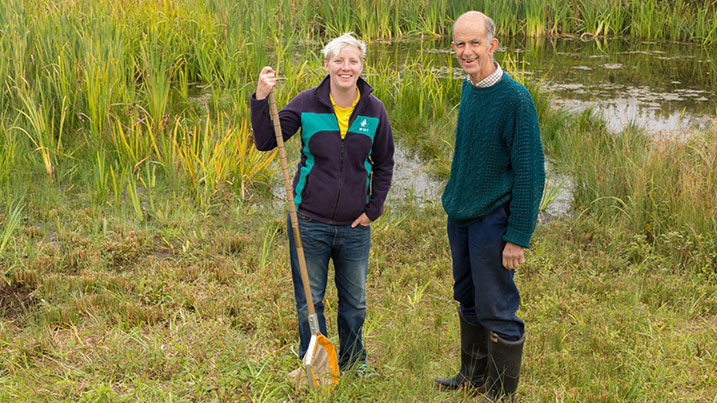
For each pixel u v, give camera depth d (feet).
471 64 10.26
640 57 42.88
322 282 11.81
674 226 18.39
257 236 18.39
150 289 15.17
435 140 26.17
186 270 16.30
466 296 11.84
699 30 48.49
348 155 10.98
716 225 17.74
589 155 22.63
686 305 15.20
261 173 22.38
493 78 10.33
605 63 40.91
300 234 11.39
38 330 13.47
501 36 49.49
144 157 22.85
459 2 49.70
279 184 22.84
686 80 36.86
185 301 14.88
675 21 49.34
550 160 25.32
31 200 19.66
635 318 14.51
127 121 24.76
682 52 44.70
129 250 17.25
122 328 13.74
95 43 27.17
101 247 17.16
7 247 16.87
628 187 20.42
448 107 29.86
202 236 18.21
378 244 18.38
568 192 22.61
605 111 30.25
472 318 11.91
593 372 12.61
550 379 12.60
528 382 12.50
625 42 48.29
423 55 41.50
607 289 16.10
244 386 11.64
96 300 14.67
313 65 32.73
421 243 18.63
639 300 15.56
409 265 17.42
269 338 13.65
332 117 10.86
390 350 13.30
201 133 24.44
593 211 20.66
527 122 10.15
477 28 10.11
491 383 11.67
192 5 38.47
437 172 23.93
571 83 35.65
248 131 23.68
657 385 12.16
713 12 48.06
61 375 12.09
